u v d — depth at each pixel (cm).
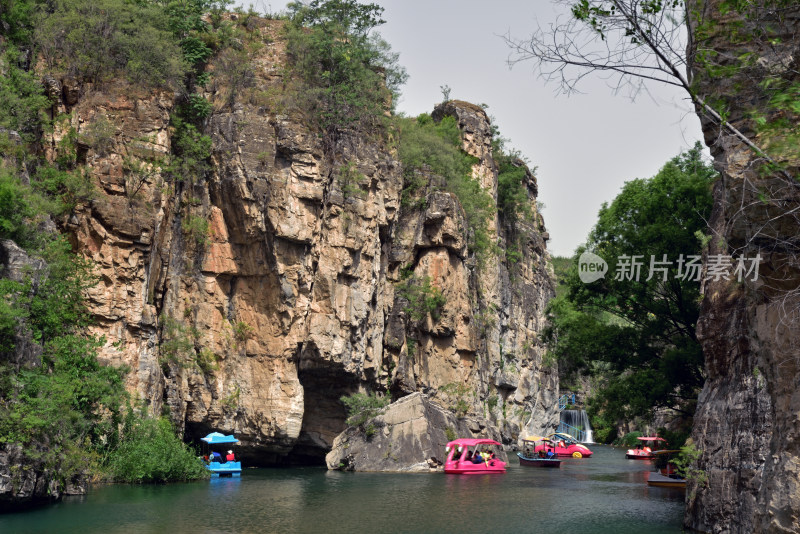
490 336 5881
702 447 2091
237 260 3981
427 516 2372
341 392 4406
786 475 896
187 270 3959
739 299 2055
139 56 3688
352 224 4253
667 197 3500
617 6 830
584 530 2147
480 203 5634
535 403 6981
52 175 3278
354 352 4266
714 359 2161
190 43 4078
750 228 922
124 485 2944
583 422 8500
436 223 4900
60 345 2778
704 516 2006
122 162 3494
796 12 902
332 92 4309
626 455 5906
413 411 4119
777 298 938
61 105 3456
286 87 4216
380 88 4794
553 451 5703
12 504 2253
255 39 4416
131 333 3441
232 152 3934
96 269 3344
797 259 906
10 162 2819
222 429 3919
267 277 3966
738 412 1933
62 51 3562
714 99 927
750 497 1788
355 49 4494
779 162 848
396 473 3838
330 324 4116
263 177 3922
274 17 4712
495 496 2939
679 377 3419
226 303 3991
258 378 3944
